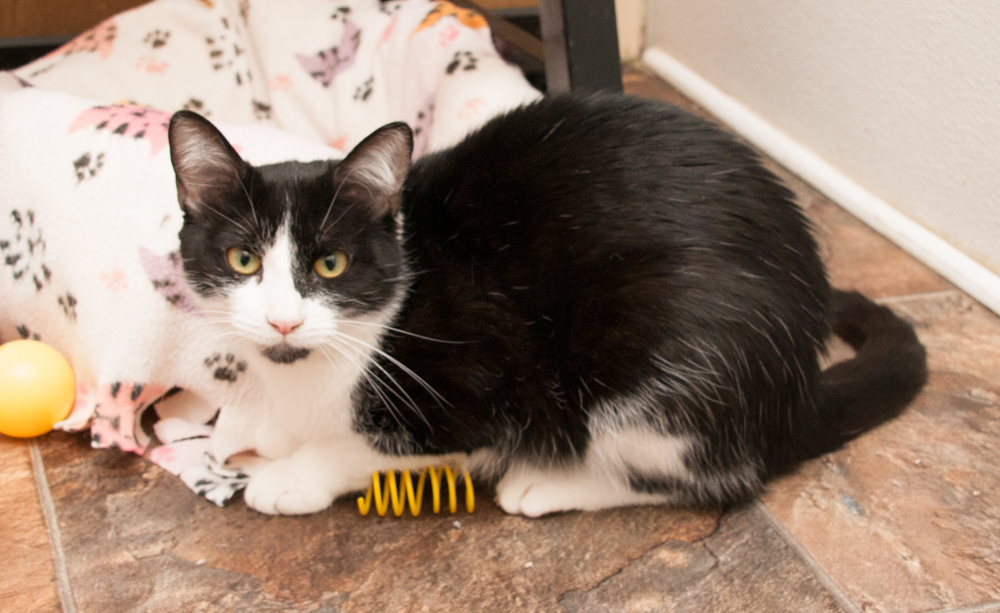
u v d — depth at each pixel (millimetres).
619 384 1292
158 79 2133
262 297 1190
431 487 1488
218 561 1288
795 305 1310
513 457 1423
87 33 2209
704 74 2830
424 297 1307
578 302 1287
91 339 1520
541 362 1319
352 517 1393
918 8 1940
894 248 2111
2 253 1619
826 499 1405
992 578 1257
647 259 1265
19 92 1695
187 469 1455
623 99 1425
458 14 2100
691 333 1251
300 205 1200
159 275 1491
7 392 1445
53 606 1202
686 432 1298
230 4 2223
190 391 1587
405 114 2076
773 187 1371
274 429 1453
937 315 1868
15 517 1349
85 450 1504
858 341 1721
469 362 1295
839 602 1219
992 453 1499
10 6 2447
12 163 1608
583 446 1374
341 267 1226
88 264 1521
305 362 1271
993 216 1869
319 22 2215
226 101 2168
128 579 1250
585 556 1307
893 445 1521
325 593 1235
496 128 1413
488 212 1327
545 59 1921
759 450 1348
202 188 1227
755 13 2500
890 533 1338
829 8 2211
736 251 1279
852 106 2209
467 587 1249
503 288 1302
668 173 1310
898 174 2109
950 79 1900
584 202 1294
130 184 1535
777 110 2506
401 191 1312
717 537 1337
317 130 2162
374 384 1296
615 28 1810
